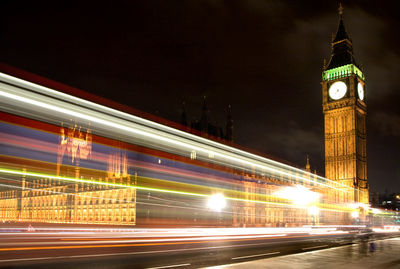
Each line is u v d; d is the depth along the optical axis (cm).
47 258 1573
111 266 1417
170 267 1439
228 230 3756
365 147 12169
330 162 11919
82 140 2361
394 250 2284
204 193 5194
